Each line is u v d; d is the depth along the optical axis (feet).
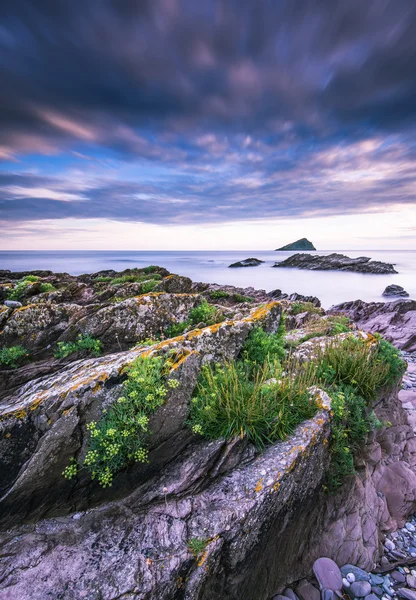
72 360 27.30
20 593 10.61
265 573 14.82
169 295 34.27
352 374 23.56
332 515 17.83
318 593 15.44
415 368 51.93
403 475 22.89
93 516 13.88
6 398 20.66
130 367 16.38
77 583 11.02
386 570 17.69
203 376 18.40
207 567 12.17
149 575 11.39
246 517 13.34
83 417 15.08
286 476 14.74
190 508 13.88
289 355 25.31
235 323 23.82
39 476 14.02
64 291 46.62
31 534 13.21
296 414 17.35
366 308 99.50
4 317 29.35
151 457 15.62
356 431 20.52
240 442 15.99
